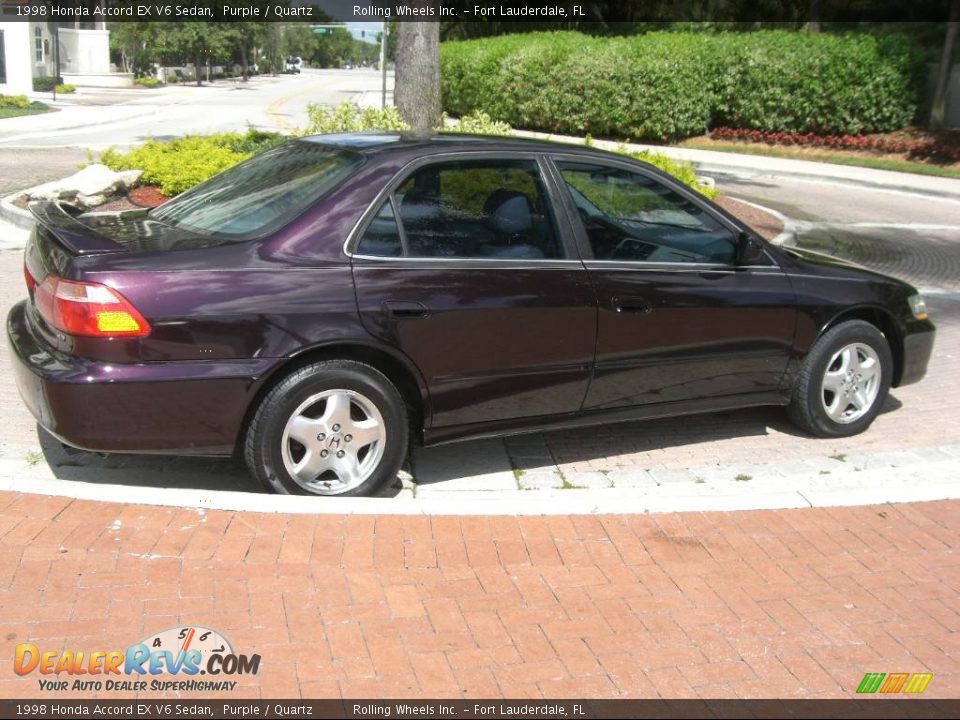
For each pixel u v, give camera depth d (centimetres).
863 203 1894
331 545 423
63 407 419
